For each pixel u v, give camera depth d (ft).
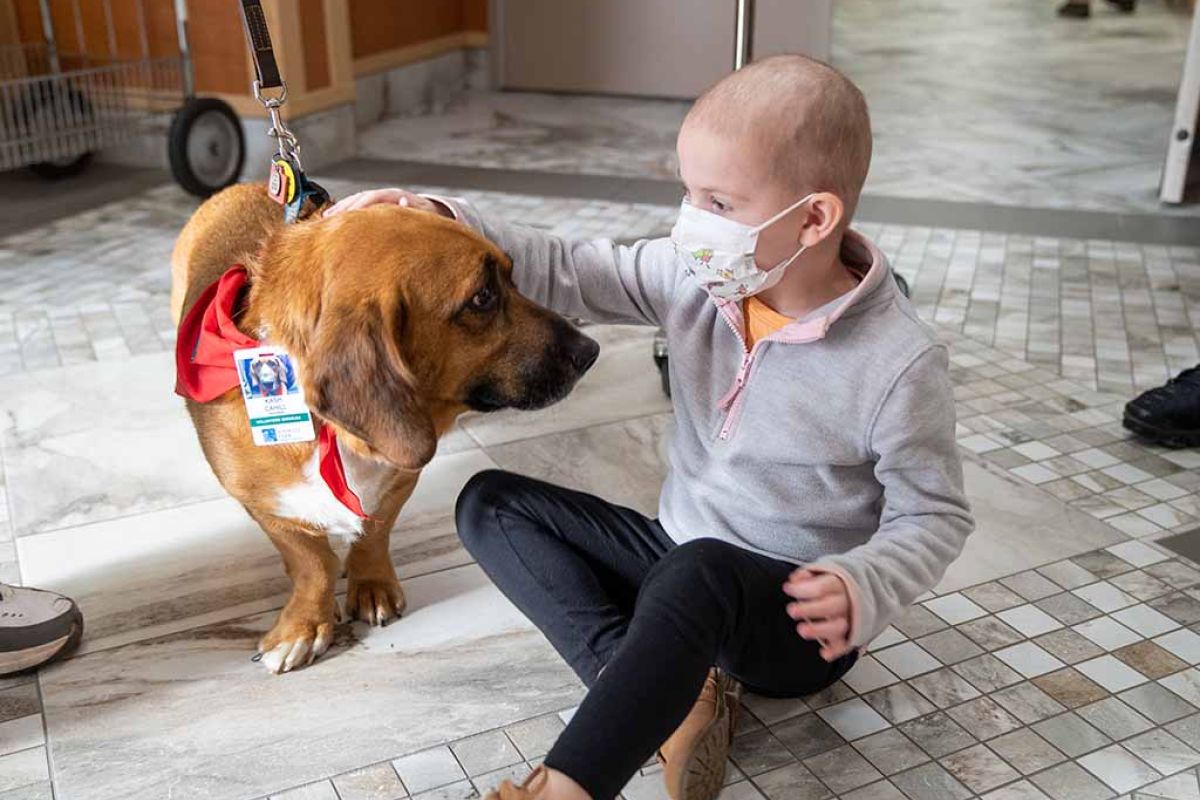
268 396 5.12
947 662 6.02
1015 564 6.92
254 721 5.57
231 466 5.50
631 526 5.53
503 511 5.39
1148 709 5.66
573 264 5.76
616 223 14.07
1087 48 27.48
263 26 6.30
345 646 6.17
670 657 4.27
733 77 4.56
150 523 7.37
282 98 6.40
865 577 4.27
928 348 4.67
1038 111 20.66
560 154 17.80
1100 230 13.84
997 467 8.11
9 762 5.29
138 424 8.71
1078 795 5.08
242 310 5.28
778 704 5.69
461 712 5.64
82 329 10.61
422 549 7.11
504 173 16.56
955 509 4.71
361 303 4.82
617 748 4.13
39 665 5.92
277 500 5.53
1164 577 6.81
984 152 17.70
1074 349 10.30
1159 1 36.14
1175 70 24.39
